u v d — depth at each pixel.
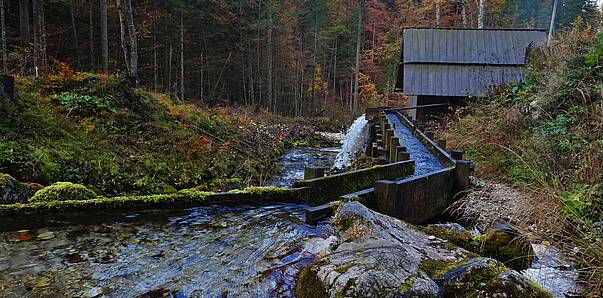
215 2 26.78
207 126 11.44
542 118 7.11
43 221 3.61
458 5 29.84
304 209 4.08
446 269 2.33
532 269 3.20
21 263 2.76
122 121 8.56
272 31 30.67
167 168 7.79
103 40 16.67
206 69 28.48
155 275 2.66
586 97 6.45
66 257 2.89
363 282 1.99
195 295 2.41
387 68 32.44
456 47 14.29
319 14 34.97
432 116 13.29
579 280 2.98
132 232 3.44
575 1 35.84
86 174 6.45
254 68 32.12
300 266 2.73
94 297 2.35
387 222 3.25
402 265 2.26
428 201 4.66
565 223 3.59
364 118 14.60
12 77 6.82
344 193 4.55
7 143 5.86
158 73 28.73
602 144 4.66
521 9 40.38
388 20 33.72
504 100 9.46
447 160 5.77
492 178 6.18
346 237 3.04
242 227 3.59
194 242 3.24
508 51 13.80
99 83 9.15
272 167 10.67
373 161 6.56
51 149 6.43
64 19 21.45
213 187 7.90
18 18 18.83
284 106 33.53
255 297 2.39
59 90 8.49
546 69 8.95
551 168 5.23
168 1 24.75
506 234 3.40
